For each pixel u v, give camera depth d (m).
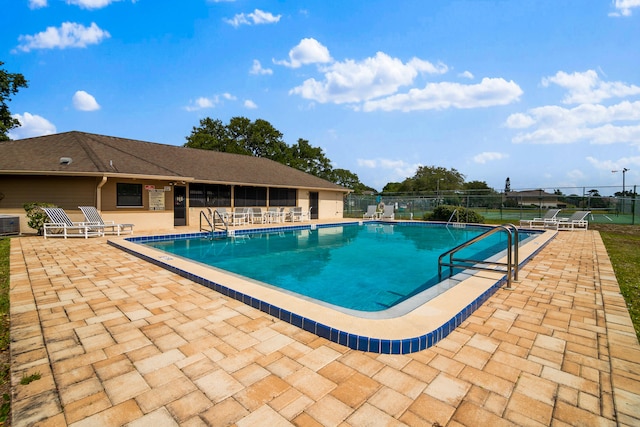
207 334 3.39
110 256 7.70
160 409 2.19
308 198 21.56
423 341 3.06
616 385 2.50
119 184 12.55
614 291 5.00
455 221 19.91
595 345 3.17
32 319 3.79
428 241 13.13
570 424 2.07
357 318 3.54
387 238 13.90
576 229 15.52
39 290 4.96
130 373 2.63
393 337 3.04
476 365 2.79
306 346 3.13
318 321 3.44
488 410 2.20
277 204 19.44
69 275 5.89
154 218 13.48
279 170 22.00
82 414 2.13
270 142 42.72
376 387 2.46
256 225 16.34
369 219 21.73
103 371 2.66
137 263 6.93
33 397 2.31
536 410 2.21
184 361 2.83
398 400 2.30
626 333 3.45
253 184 16.92
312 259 9.37
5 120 24.80
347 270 8.04
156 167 13.76
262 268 8.23
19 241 10.05
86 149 13.07
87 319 3.80
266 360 2.86
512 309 4.19
